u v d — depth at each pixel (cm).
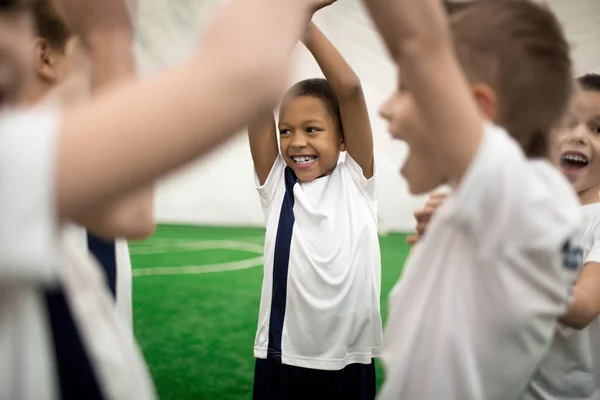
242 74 31
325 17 709
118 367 49
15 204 28
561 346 88
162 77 31
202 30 35
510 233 50
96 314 50
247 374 207
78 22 45
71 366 42
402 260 445
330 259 130
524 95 57
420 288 63
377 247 140
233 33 32
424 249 63
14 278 30
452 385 59
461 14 60
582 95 104
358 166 139
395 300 67
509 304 55
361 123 133
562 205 55
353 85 127
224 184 702
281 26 33
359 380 135
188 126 30
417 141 58
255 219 697
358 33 705
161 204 703
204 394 189
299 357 131
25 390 37
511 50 57
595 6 626
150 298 313
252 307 299
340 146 143
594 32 629
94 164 29
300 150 137
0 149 28
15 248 28
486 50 57
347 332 129
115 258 97
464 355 58
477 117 48
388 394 64
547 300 57
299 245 133
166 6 692
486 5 59
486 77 57
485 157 47
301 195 137
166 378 202
